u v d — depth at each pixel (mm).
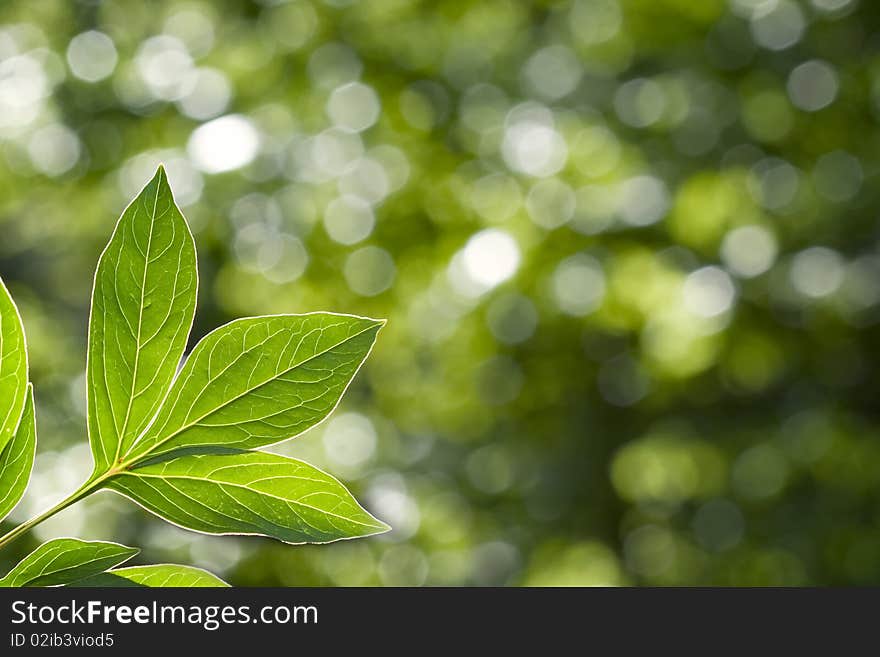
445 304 7699
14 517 4809
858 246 7191
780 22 7375
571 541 8430
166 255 623
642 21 7570
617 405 7918
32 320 6734
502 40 8086
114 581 650
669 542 7902
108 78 7383
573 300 7406
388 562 6934
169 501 633
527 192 7586
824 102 7219
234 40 7664
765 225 7172
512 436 8570
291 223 7418
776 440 7418
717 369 7406
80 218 7605
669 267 7246
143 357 624
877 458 7035
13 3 7402
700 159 7449
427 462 8992
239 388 633
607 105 7820
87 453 5504
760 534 7504
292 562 5828
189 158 7250
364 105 7691
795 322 7086
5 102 7266
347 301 7434
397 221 7465
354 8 7758
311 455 6613
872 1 7121
